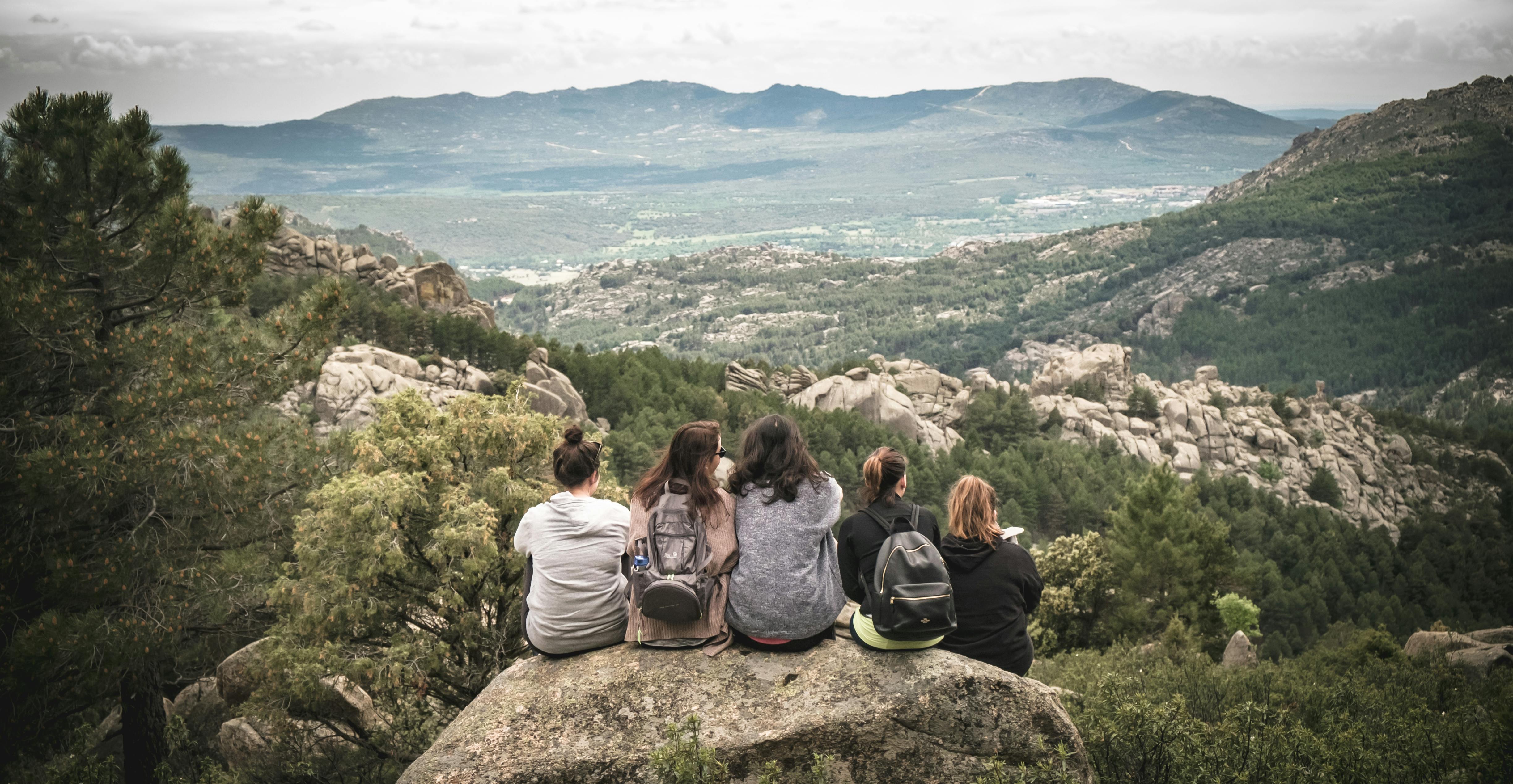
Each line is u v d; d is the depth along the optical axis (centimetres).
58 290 1429
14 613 1318
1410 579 10062
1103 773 721
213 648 1605
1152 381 15800
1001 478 10069
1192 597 3666
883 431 10969
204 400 1497
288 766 1379
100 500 1356
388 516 1306
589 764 539
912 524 598
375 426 1561
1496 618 10019
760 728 552
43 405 1489
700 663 601
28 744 1412
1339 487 14262
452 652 1402
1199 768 700
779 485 588
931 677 580
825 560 599
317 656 1295
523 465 1537
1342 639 4538
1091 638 3706
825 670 591
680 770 496
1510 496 15875
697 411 10800
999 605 641
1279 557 9975
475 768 539
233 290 1625
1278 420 15475
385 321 8288
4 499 1334
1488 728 848
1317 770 726
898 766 559
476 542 1278
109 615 1370
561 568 621
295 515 1424
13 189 1473
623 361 12075
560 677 605
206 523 1520
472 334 9000
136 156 1534
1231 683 1335
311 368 1667
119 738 1847
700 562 583
